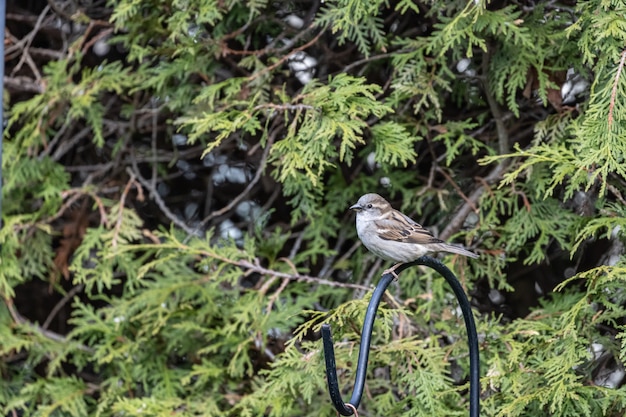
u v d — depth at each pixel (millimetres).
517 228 10109
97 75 11656
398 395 10688
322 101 9531
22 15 12953
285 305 10992
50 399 11906
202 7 10461
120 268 11875
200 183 12836
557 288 8867
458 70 10742
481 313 11211
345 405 7242
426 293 10352
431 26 10953
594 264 10750
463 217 10562
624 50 8562
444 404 9414
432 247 9383
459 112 10992
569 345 8742
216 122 9844
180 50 10602
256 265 10734
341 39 9906
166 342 11641
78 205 12594
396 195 11500
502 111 10742
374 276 11055
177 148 12578
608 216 9312
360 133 9898
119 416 11531
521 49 9891
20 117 12719
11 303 11930
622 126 8508
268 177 12156
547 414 9109
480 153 10891
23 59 11953
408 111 10758
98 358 11344
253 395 10023
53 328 13234
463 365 9930
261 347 10852
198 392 11141
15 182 12094
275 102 10664
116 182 12438
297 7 11289
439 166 10852
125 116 12391
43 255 12188
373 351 9523
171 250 11672
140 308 11531
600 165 8445
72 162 12867
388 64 11055
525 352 9227
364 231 9469
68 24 12711
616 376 10070
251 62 10727
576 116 10008
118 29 11945
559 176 8617
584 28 9062
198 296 11789
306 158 9438
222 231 12602
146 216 12859
